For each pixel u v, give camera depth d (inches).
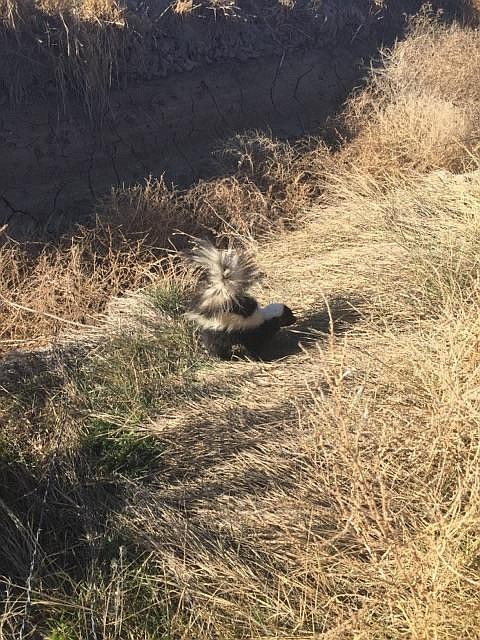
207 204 105.0
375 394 54.9
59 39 115.9
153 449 61.0
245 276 70.2
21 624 46.9
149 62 129.6
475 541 40.8
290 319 74.5
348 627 39.2
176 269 92.3
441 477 44.5
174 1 136.2
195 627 45.2
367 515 42.0
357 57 161.3
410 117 118.8
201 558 48.8
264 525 49.6
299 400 61.7
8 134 112.9
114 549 52.1
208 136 132.5
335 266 84.5
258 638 41.3
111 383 68.7
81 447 61.2
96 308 85.7
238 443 58.7
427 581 39.4
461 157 112.1
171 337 74.4
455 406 46.7
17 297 86.4
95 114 121.2
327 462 48.9
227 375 68.9
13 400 65.8
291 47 151.6
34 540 51.4
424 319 69.7
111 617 46.8
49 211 111.4
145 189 107.9
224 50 141.3
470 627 37.3
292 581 44.6
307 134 135.0
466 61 137.2
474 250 75.1
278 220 103.6
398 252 80.4
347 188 106.0
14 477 59.2
